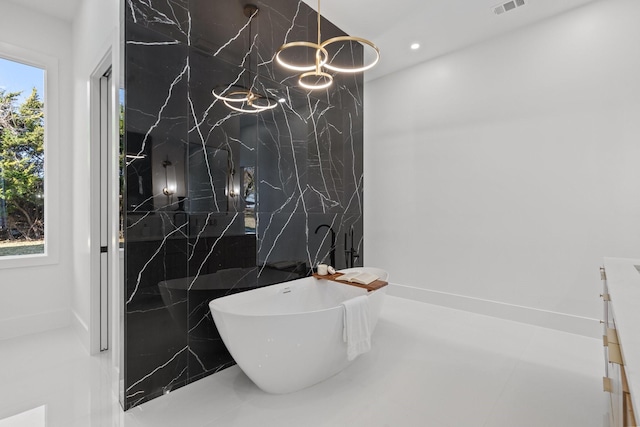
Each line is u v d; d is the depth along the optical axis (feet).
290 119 9.75
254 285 8.67
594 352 8.52
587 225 9.43
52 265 10.27
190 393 6.84
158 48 6.77
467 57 11.91
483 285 11.51
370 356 8.43
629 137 8.79
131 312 6.40
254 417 5.98
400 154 13.88
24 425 5.74
